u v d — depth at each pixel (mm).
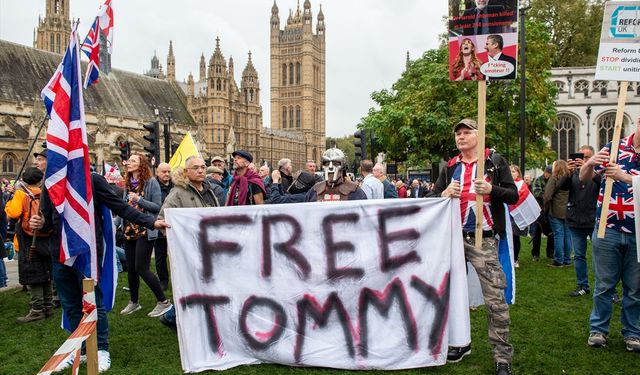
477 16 5699
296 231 6379
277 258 6398
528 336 7410
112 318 8914
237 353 6379
